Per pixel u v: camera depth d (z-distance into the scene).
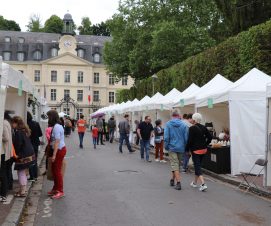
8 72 9.04
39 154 20.95
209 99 14.94
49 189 11.20
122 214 8.27
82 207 8.92
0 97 8.23
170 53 41.53
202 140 11.04
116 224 7.46
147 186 11.66
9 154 8.81
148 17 47.50
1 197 8.81
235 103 13.52
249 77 14.03
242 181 11.98
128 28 48.81
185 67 29.48
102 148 27.52
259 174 12.45
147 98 29.03
